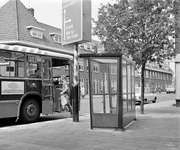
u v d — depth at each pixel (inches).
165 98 1402.6
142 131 301.0
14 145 233.5
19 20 1192.2
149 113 505.4
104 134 284.4
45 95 427.8
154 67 2891.2
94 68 319.6
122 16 445.7
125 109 325.4
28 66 402.0
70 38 373.1
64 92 453.1
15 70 381.1
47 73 434.9
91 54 305.6
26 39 1152.8
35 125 354.9
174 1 438.0
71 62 485.1
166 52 454.3
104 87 315.3
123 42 447.5
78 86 390.3
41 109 422.9
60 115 541.3
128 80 348.5
